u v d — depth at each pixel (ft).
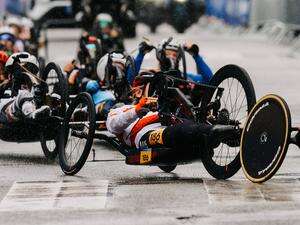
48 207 77.15
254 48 330.54
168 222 71.20
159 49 117.91
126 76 113.09
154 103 89.86
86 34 133.80
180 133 84.23
